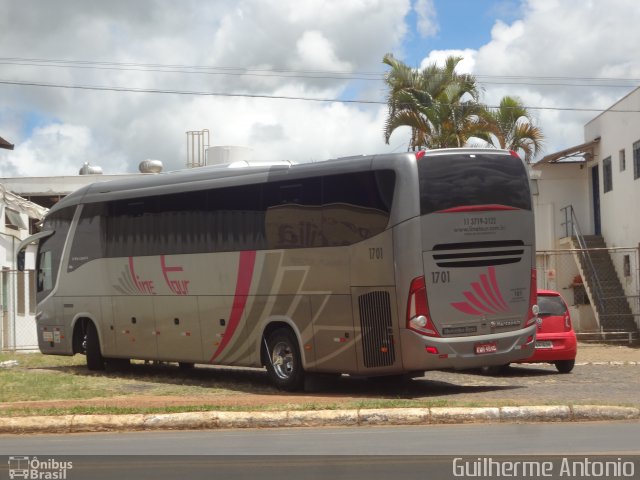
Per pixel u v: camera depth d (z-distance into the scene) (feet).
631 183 98.73
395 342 48.75
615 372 63.31
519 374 62.75
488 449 32.04
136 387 56.49
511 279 51.42
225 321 57.52
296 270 53.11
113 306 65.82
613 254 103.55
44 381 60.03
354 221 50.47
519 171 52.42
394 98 100.89
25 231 106.93
